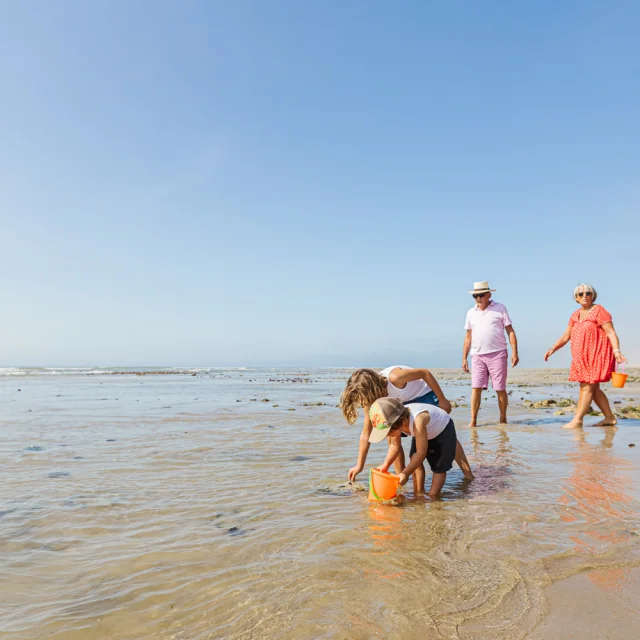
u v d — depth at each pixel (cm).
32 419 771
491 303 767
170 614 201
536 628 186
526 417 863
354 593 216
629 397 1244
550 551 260
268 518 320
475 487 393
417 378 438
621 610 200
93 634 187
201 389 1531
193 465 467
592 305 734
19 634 187
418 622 191
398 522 309
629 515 319
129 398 1167
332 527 301
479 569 239
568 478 417
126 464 470
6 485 395
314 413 880
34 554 264
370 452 532
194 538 285
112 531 297
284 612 200
